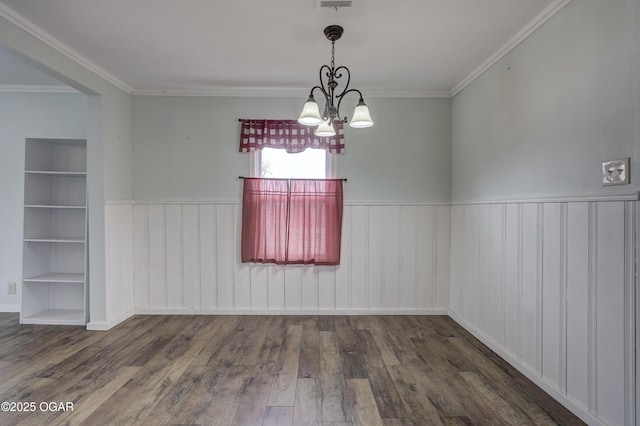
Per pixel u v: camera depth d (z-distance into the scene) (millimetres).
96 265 3516
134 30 2699
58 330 3486
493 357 2900
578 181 2084
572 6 2135
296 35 2773
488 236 3146
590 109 1991
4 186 4035
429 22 2561
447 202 4062
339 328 3584
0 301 4070
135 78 3695
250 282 4039
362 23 2580
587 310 2000
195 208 4043
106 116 3547
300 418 2049
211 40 2865
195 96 4039
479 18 2500
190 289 4055
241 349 3033
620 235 1786
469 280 3525
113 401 2215
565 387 2168
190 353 2947
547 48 2373
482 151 3297
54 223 3953
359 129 4047
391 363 2771
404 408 2152
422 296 4066
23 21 2514
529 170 2570
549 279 2320
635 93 1708
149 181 4051
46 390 2344
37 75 3656
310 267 4035
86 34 2760
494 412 2115
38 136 3998
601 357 1903
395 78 3668
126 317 3861
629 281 1737
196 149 4051
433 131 4066
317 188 3994
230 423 1999
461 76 3604
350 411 2121
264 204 3988
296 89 3994
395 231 4055
